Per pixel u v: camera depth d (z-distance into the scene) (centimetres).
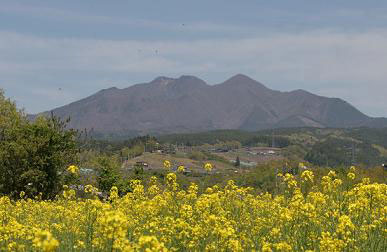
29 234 1521
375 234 1488
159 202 1917
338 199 1927
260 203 2300
